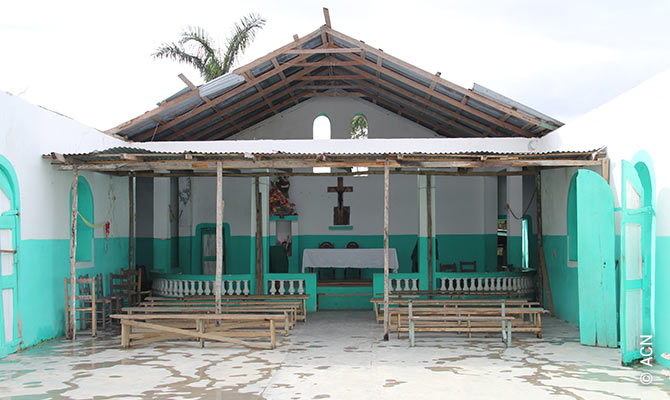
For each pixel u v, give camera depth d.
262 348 9.47
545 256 13.48
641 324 8.16
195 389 6.82
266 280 13.96
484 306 11.73
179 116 13.44
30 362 8.38
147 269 17.78
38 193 9.82
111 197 12.98
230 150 14.16
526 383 7.04
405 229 17.83
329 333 10.95
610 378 7.26
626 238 7.93
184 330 9.57
